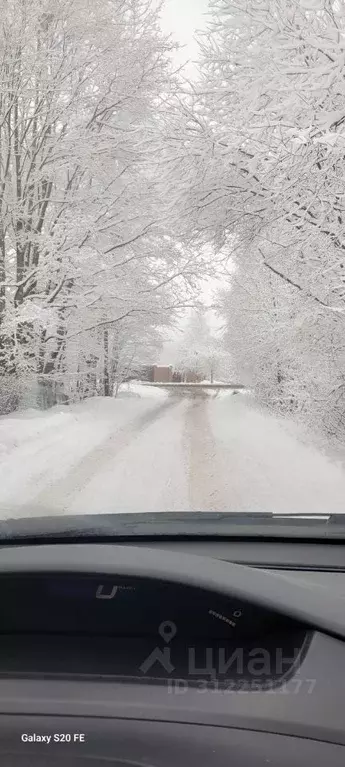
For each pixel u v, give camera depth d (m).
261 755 1.07
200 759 1.08
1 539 2.72
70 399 20.39
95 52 14.29
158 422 17.30
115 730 1.12
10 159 14.66
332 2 7.98
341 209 8.09
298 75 8.09
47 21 13.87
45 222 15.53
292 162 7.73
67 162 14.53
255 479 8.80
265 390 19.94
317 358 10.83
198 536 2.89
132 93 14.55
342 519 3.46
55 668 1.28
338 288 8.34
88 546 1.69
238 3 8.63
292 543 2.85
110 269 15.29
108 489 8.03
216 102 8.92
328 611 1.34
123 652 1.35
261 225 9.76
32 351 15.14
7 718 1.16
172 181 9.50
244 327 18.95
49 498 7.48
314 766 1.05
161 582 1.42
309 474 9.19
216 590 1.38
